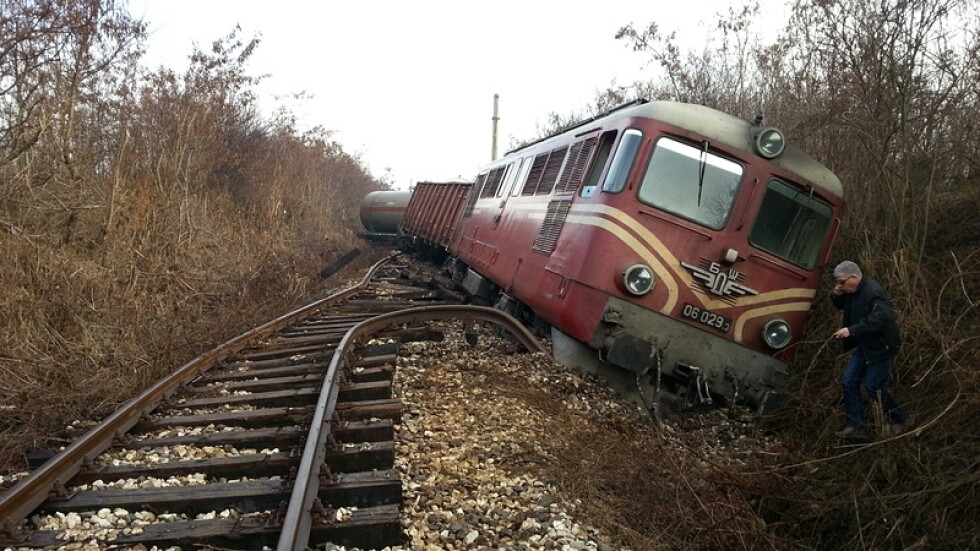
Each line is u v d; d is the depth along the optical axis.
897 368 7.56
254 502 4.80
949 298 8.10
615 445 6.57
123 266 10.92
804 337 9.37
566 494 5.41
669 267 7.71
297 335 10.78
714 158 7.93
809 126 10.84
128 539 4.28
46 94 11.33
